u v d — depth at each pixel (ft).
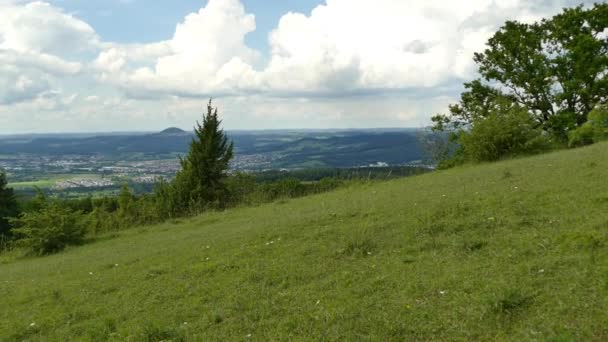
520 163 54.60
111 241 63.77
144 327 23.58
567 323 16.71
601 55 99.19
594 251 21.70
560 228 26.50
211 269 32.50
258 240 38.58
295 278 27.96
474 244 26.84
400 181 70.90
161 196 94.27
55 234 63.87
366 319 20.75
